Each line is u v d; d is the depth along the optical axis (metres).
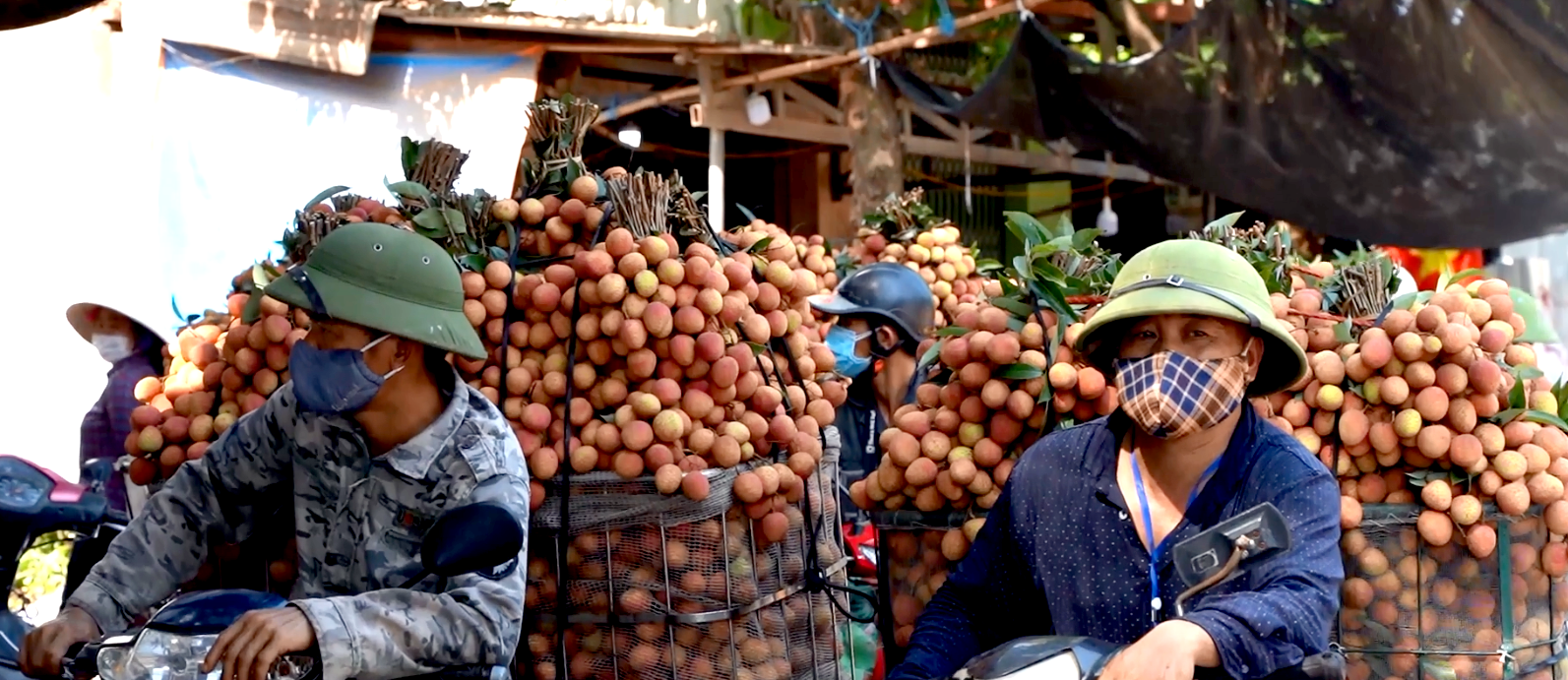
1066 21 8.41
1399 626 3.15
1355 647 3.17
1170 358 2.46
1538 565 3.20
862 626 4.10
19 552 3.16
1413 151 6.08
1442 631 3.14
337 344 2.42
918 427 3.39
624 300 3.15
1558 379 3.48
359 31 6.86
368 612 2.26
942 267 6.15
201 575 3.11
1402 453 3.16
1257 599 2.27
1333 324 3.38
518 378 3.17
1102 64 6.07
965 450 3.32
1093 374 3.27
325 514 2.61
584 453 3.09
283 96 7.18
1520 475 3.06
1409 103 5.93
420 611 2.31
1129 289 2.51
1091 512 2.59
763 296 3.40
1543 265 8.85
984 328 3.34
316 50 6.90
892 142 7.76
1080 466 2.64
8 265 6.97
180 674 2.20
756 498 3.11
